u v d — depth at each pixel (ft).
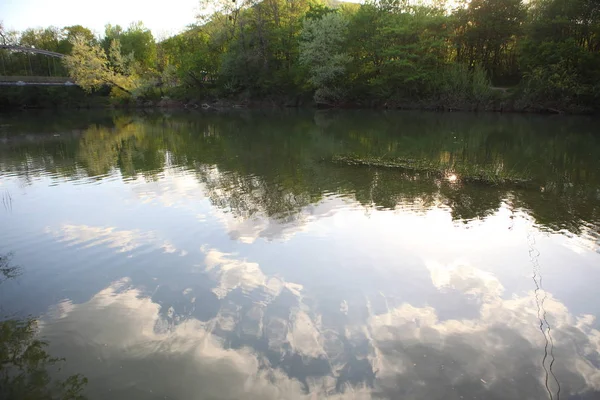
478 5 154.30
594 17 126.82
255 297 22.03
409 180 47.55
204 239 30.42
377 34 162.30
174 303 21.65
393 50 151.12
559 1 127.95
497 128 98.32
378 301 21.42
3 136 103.71
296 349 17.62
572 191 42.06
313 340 18.21
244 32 195.72
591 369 16.16
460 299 21.57
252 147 76.02
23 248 29.71
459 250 27.76
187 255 27.66
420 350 17.40
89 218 36.01
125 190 45.83
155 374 16.33
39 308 21.70
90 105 225.56
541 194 41.16
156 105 217.97
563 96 126.62
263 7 193.26
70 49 264.11
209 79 224.12
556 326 19.12
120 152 74.74
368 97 170.19
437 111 150.00
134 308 21.33
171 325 19.63
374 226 32.48
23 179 53.26
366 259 26.48
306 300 21.62
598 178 47.50
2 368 17.08
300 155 65.62
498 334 18.49
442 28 154.51
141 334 19.02
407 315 20.08
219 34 200.64
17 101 213.46
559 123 106.63
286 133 96.32
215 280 24.06
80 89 223.51
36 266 26.73
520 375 15.88
